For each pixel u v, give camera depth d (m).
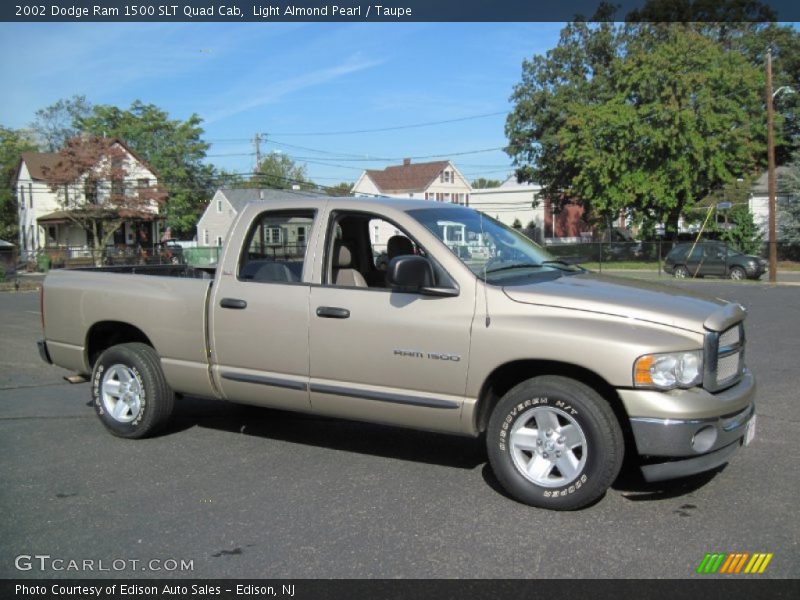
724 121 37.84
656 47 41.00
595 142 40.25
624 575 3.61
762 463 5.31
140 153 64.69
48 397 8.06
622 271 35.97
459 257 4.90
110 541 4.14
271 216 5.64
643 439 4.20
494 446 4.64
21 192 56.34
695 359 4.22
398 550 3.95
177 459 5.66
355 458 5.62
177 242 63.12
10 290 30.06
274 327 5.39
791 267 37.16
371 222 5.97
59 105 71.38
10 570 3.80
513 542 4.02
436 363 4.77
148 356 6.15
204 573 3.73
